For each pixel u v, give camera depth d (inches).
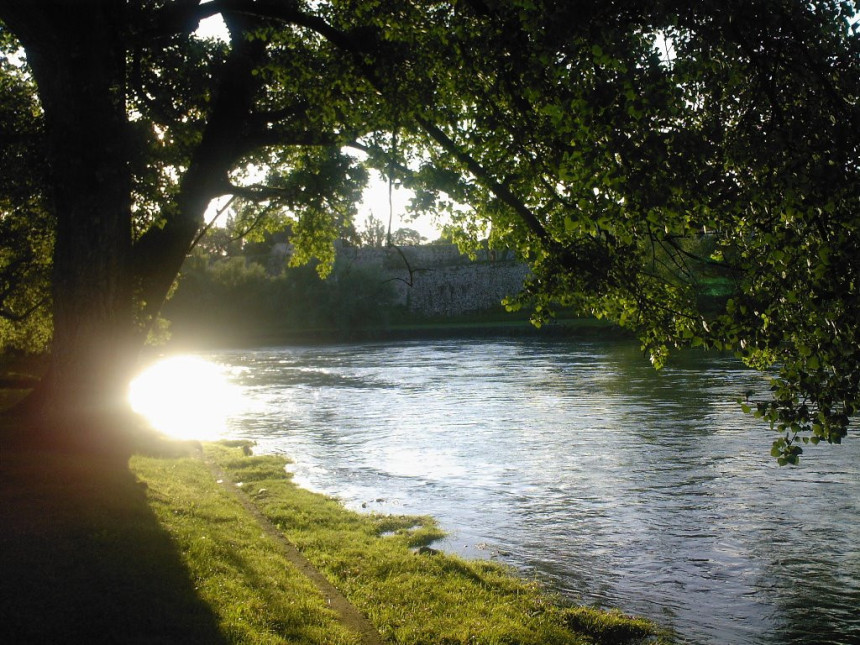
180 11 428.5
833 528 460.8
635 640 310.0
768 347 217.6
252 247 3912.4
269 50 532.7
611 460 667.4
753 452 674.8
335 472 644.1
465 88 357.4
